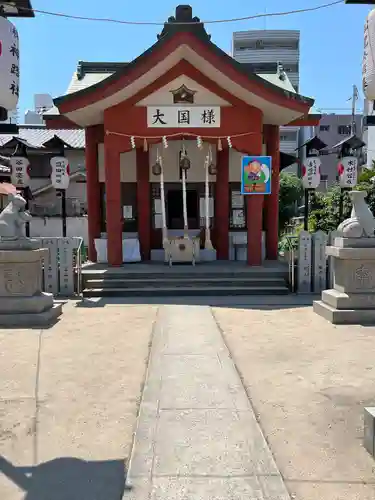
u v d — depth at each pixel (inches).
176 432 150.0
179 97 440.8
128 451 139.9
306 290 400.5
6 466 132.1
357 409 167.6
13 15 239.5
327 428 153.2
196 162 545.0
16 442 145.4
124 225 549.6
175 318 311.0
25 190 455.5
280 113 467.5
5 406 171.5
